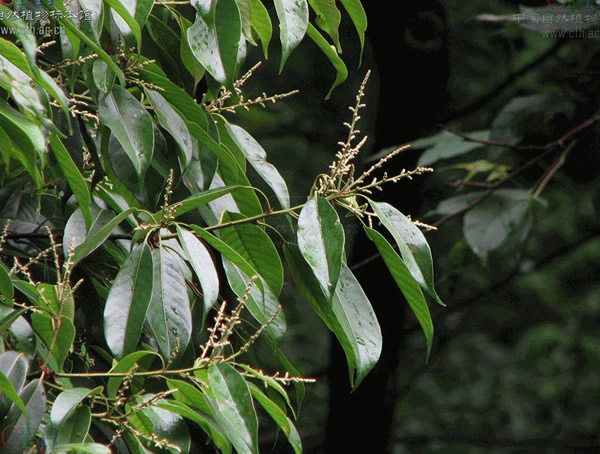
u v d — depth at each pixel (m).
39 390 2.64
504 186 4.68
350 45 6.76
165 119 2.75
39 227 2.89
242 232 2.77
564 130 4.43
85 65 2.74
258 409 6.30
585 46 4.60
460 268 4.78
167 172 2.82
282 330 2.76
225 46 2.70
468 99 6.93
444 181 5.65
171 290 2.70
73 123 2.82
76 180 2.69
